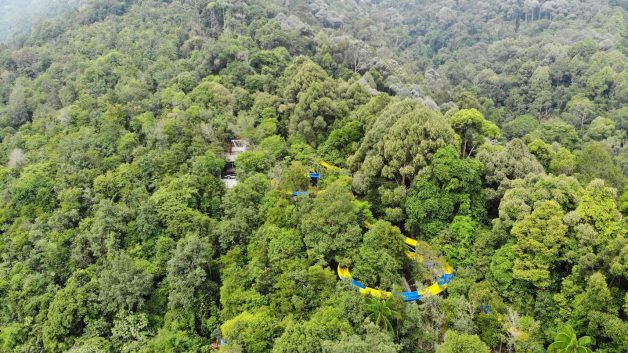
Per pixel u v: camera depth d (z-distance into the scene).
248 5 157.62
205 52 120.94
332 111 91.69
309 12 184.75
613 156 105.69
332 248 57.88
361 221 63.00
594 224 51.44
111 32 142.75
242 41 130.50
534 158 69.50
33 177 78.06
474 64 196.50
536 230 51.44
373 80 121.50
